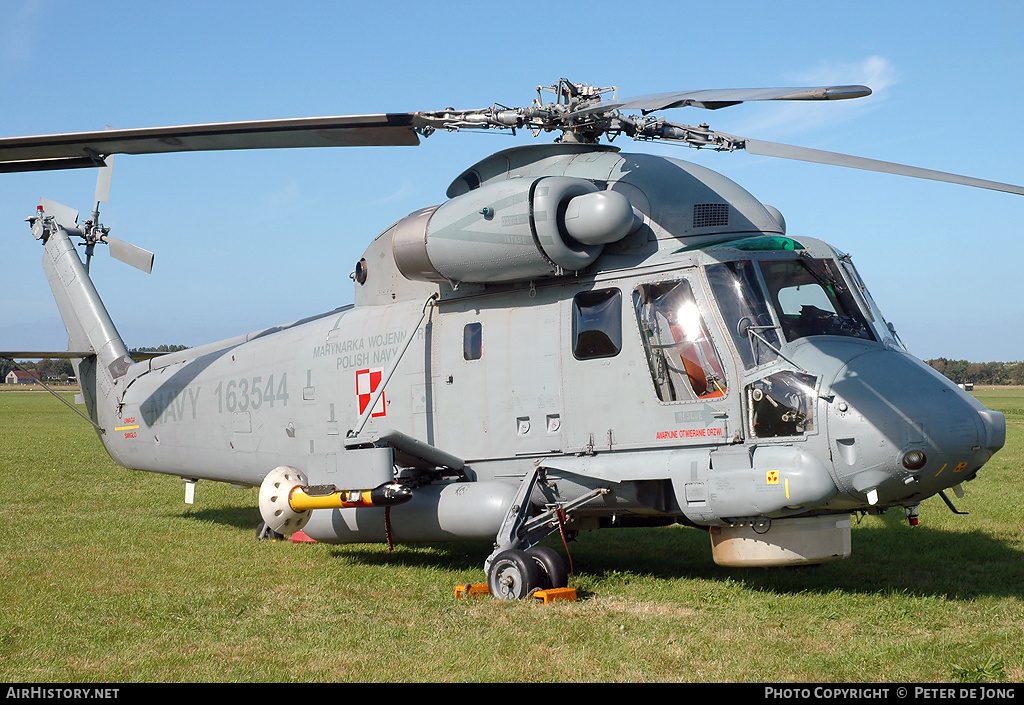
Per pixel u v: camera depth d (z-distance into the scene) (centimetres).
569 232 727
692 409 691
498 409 791
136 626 638
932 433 622
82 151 762
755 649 551
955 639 561
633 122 767
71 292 1287
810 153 691
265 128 709
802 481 636
